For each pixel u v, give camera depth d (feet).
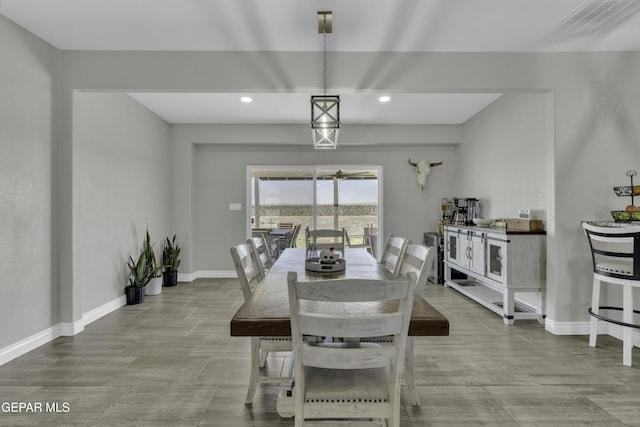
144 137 15.84
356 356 4.32
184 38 9.86
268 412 6.59
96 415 6.46
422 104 15.58
